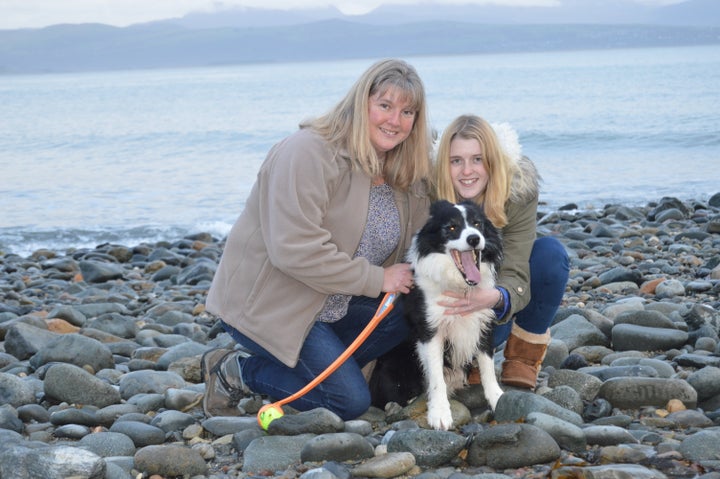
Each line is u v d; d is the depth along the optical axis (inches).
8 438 145.3
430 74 3582.7
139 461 138.0
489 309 156.6
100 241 520.7
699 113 1124.5
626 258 331.0
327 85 3048.7
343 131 155.7
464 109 1448.1
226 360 169.5
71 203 659.4
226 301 160.9
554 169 757.9
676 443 134.8
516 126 1078.4
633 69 3132.4
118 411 167.3
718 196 514.9
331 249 151.3
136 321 274.2
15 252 494.6
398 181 163.5
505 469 132.3
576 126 1045.8
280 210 150.5
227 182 740.7
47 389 176.6
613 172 725.3
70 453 128.6
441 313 153.4
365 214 158.4
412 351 165.8
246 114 1592.0
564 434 137.3
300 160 151.8
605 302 260.4
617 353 192.5
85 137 1214.3
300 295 155.6
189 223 563.5
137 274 392.8
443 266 151.6
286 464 138.5
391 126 154.9
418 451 135.8
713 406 158.2
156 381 185.3
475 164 160.4
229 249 162.9
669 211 461.7
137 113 1763.0
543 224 489.7
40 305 312.8
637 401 156.4
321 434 143.1
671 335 197.2
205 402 169.0
